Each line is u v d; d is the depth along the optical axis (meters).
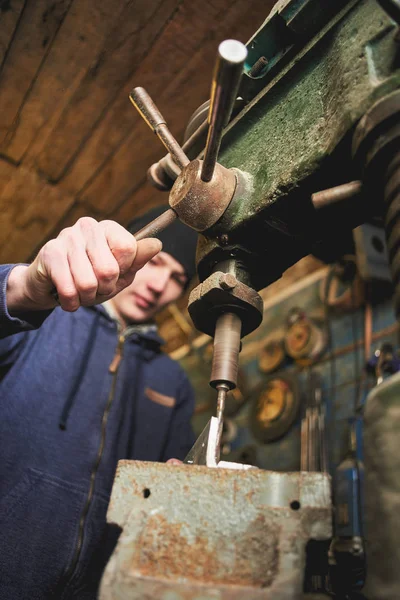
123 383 1.34
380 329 1.95
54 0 1.24
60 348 1.27
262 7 1.21
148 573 0.43
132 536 0.45
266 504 0.45
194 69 1.40
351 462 1.48
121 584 0.43
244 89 0.76
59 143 1.67
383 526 0.38
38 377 1.19
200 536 0.44
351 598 0.62
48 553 1.03
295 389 2.18
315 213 0.64
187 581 0.42
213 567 0.43
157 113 0.72
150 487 0.47
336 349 2.14
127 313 1.46
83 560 1.07
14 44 1.35
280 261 0.72
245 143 0.74
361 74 0.55
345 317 2.16
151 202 1.88
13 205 1.94
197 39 1.32
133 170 1.75
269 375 2.45
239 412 2.51
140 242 0.67
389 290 1.97
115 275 0.65
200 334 3.08
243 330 0.70
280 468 2.09
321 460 1.89
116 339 1.40
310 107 0.63
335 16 0.62
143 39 1.33
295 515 0.44
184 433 1.47
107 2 1.24
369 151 0.51
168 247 1.47
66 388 1.22
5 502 1.04
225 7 1.23
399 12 0.46
